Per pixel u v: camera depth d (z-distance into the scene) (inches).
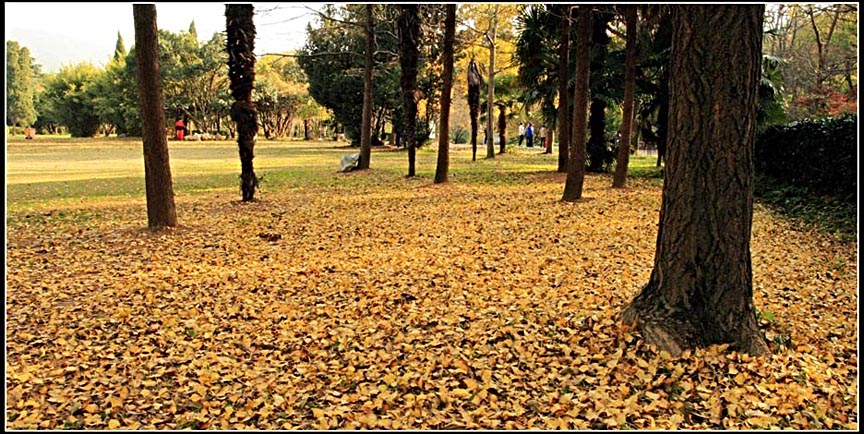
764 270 250.7
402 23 640.4
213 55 2038.6
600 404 129.1
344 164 764.6
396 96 1312.7
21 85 2586.1
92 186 591.2
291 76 2246.6
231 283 235.3
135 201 479.2
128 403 136.4
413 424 124.3
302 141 2066.9
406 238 325.4
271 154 1208.2
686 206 152.9
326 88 1378.0
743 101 145.9
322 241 321.4
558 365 149.9
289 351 166.2
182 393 141.4
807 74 920.3
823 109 801.6
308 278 241.3
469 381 140.9
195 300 213.5
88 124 2230.6
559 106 652.7
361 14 784.9
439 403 132.6
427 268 253.9
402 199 486.3
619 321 167.9
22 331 182.4
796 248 294.5
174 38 2054.6
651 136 668.7
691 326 151.5
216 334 180.9
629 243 299.1
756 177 512.1
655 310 158.4
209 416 130.2
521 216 386.6
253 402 134.4
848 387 140.1
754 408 128.0
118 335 179.5
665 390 136.6
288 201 484.1
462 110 1934.1
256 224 374.0
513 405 130.8
